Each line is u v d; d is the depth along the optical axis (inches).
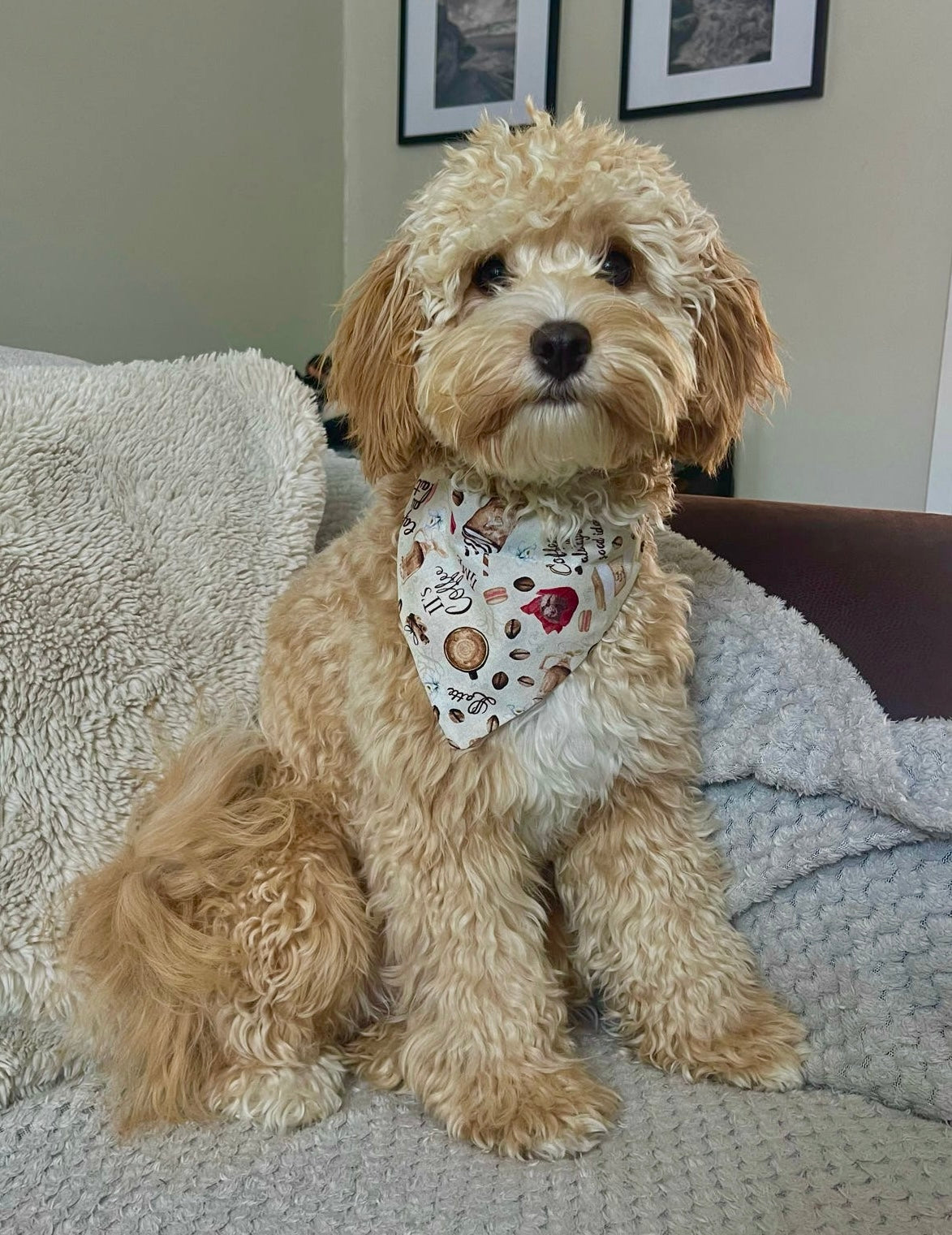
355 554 46.4
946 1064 39.7
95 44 80.7
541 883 46.8
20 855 43.6
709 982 43.9
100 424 50.0
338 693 45.3
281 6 98.4
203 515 51.3
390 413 42.0
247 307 99.8
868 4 80.8
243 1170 37.5
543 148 38.7
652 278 40.1
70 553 46.9
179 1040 41.2
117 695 47.1
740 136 88.0
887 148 81.9
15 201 76.3
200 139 91.7
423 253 40.2
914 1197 34.9
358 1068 44.8
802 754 44.5
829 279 86.0
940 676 46.4
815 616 48.8
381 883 43.4
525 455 37.7
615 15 92.6
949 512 83.4
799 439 89.2
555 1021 42.8
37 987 43.0
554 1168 37.3
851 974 42.6
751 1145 38.1
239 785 46.1
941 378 82.0
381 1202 35.7
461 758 40.9
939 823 40.4
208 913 43.2
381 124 107.1
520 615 40.6
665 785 45.6
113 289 85.2
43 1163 37.9
